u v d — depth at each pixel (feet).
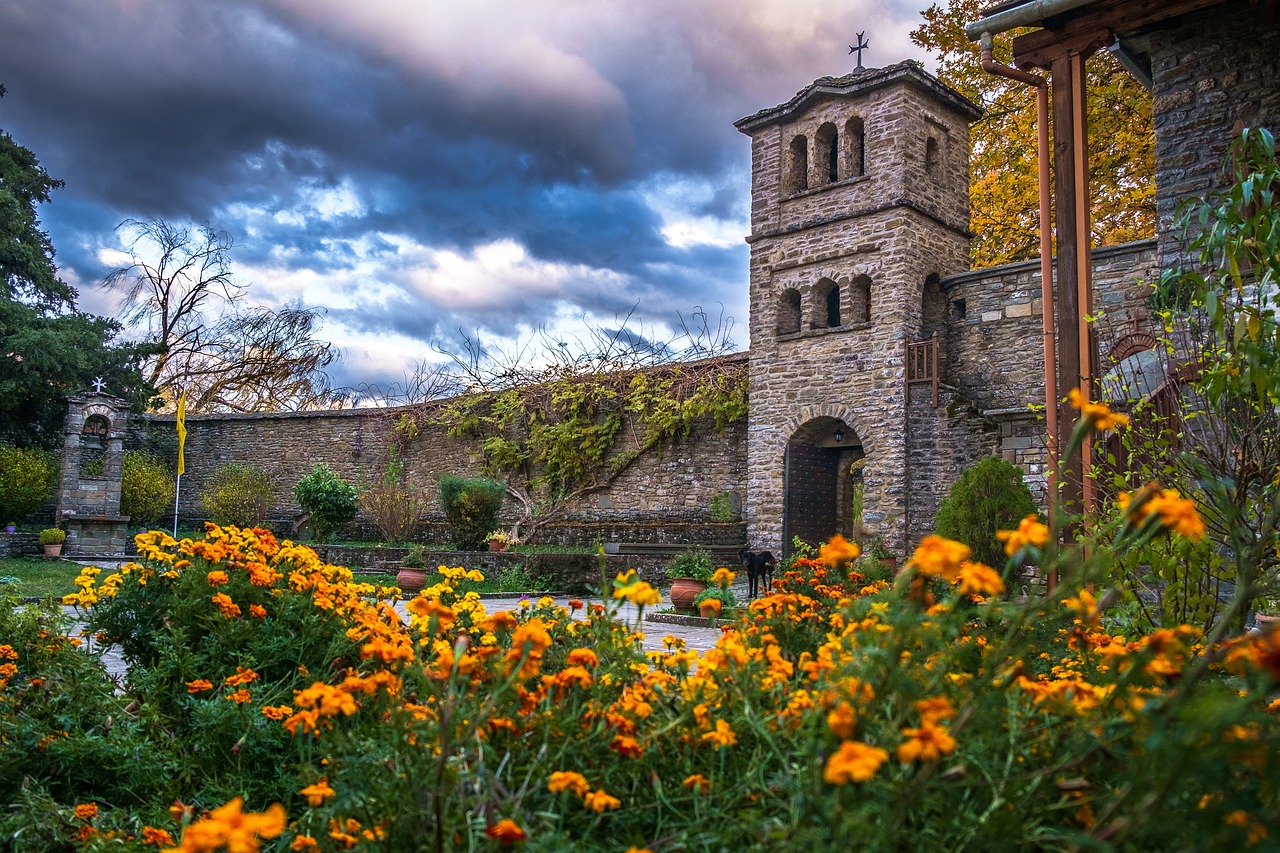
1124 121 62.59
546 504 73.10
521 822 5.57
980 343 53.42
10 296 80.48
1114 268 47.70
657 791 6.02
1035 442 43.37
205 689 10.18
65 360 77.20
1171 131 28.96
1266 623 14.25
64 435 78.33
